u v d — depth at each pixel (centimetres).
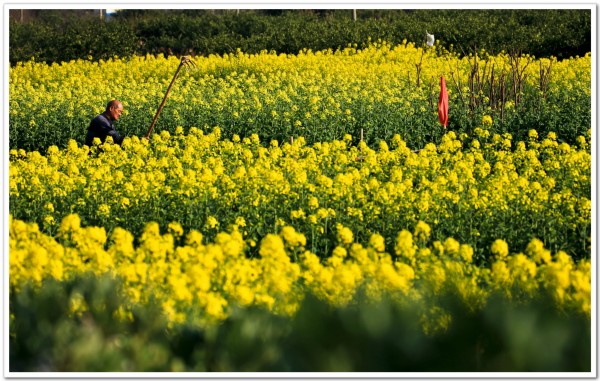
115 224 1789
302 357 905
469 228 1736
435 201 1836
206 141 2683
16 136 3272
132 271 1127
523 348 891
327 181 1878
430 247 1595
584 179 2052
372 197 1992
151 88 3950
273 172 1944
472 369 910
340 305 988
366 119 3183
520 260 1185
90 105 3550
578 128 2925
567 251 1650
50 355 889
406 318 932
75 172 2142
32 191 1991
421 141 3062
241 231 1716
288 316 1006
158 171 2155
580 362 905
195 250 1334
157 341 966
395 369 898
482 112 3200
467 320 945
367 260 1270
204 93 3838
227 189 1939
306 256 1271
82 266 1230
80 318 973
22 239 1377
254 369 909
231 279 1211
